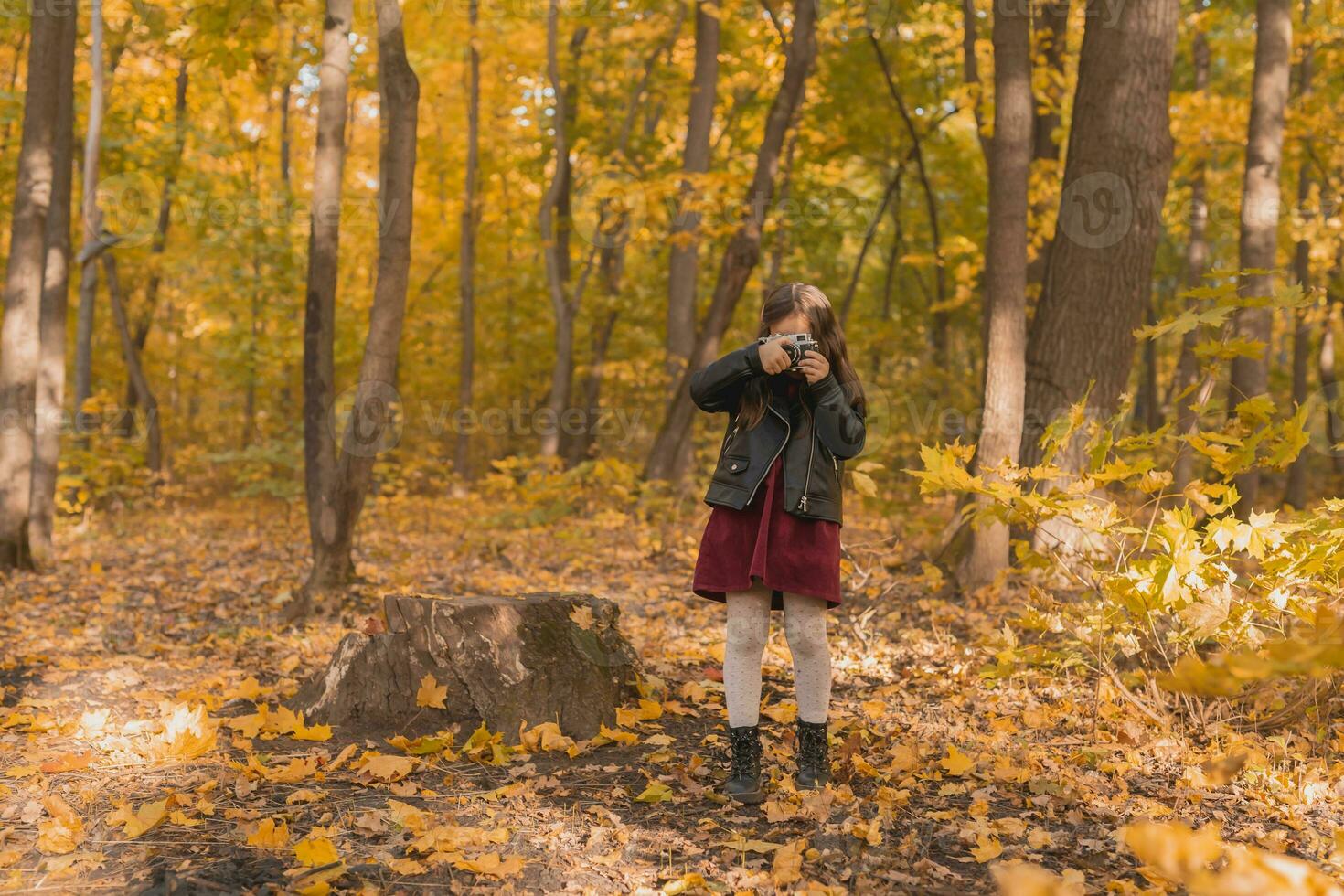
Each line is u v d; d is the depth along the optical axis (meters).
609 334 17.34
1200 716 3.65
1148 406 18.69
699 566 3.08
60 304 8.90
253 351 15.88
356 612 6.23
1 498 8.21
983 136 10.37
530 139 17.03
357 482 6.47
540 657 3.81
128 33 10.10
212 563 8.70
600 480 10.16
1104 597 3.81
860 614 5.95
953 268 12.03
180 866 2.47
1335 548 3.21
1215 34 14.44
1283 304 3.73
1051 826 2.77
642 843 2.69
